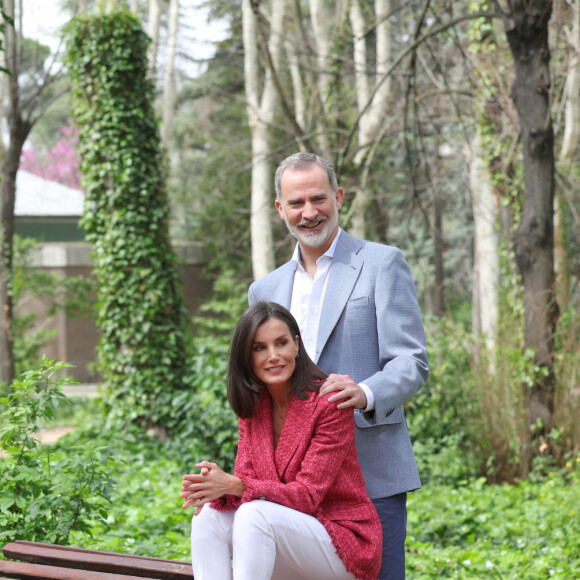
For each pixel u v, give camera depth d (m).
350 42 13.49
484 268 14.01
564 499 6.58
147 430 10.28
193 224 25.42
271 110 15.34
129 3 15.56
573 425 8.12
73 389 18.47
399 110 12.86
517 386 8.23
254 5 10.88
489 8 10.62
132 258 10.44
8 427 3.77
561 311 8.79
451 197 22.25
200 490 2.60
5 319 12.91
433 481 7.95
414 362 2.87
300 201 2.98
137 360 10.35
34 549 3.18
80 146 10.68
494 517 6.46
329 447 2.67
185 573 2.89
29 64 14.33
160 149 10.81
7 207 12.95
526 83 8.13
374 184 20.86
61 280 16.38
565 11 9.03
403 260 3.06
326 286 3.06
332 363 3.00
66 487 3.70
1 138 12.92
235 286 21.52
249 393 2.80
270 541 2.53
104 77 10.33
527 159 8.23
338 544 2.62
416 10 10.98
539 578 4.74
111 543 5.00
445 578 4.87
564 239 14.56
